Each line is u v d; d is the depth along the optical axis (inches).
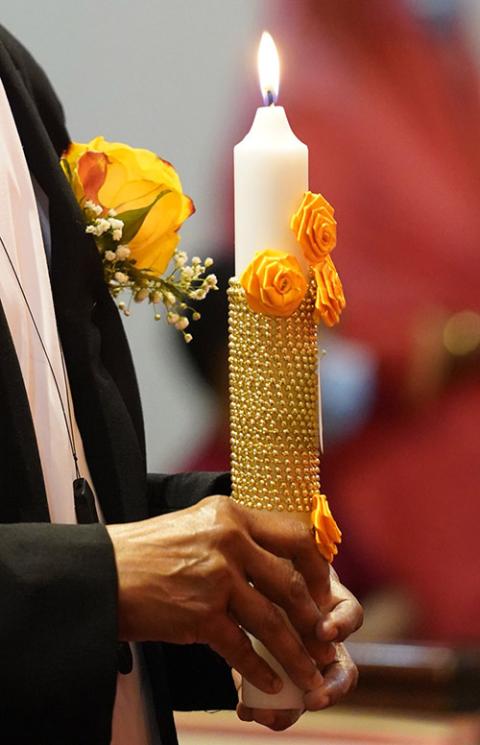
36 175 111.7
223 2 200.7
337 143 185.6
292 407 94.5
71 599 89.1
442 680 134.6
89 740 90.4
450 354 179.9
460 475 180.4
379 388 181.8
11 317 104.3
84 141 206.7
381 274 183.3
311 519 95.4
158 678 111.7
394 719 134.3
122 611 90.0
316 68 188.2
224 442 193.6
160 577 90.2
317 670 94.9
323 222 94.0
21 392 101.6
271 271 92.4
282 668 96.3
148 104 204.5
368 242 184.1
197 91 202.8
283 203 94.6
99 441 110.7
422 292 181.6
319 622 94.7
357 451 182.9
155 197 111.5
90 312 112.0
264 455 94.7
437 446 181.0
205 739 134.3
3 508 101.3
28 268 107.0
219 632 91.0
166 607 90.1
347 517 183.2
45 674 88.4
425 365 180.4
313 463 95.9
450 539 181.0
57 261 110.5
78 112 206.4
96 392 110.9
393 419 182.1
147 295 114.0
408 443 181.6
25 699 88.6
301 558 94.3
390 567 182.4
